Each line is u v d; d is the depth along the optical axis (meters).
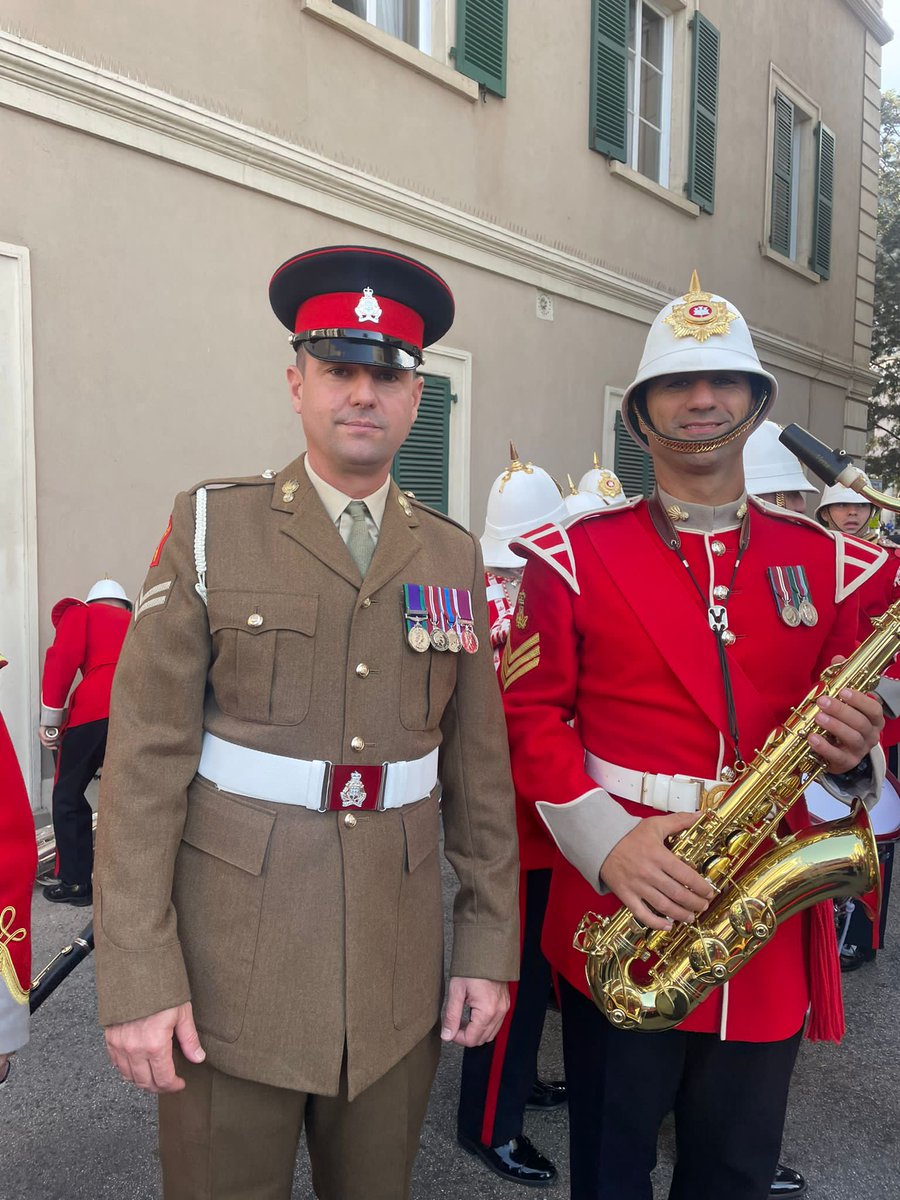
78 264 4.07
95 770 3.57
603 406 7.18
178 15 4.29
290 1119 1.35
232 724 1.31
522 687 1.70
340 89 5.03
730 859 1.51
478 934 1.48
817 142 9.48
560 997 1.72
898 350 18.17
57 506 4.07
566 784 1.55
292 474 1.40
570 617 1.64
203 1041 1.29
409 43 5.59
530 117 6.23
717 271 8.23
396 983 1.36
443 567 1.46
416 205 5.45
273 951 1.28
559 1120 2.45
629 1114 1.56
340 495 1.39
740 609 1.57
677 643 1.54
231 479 1.40
